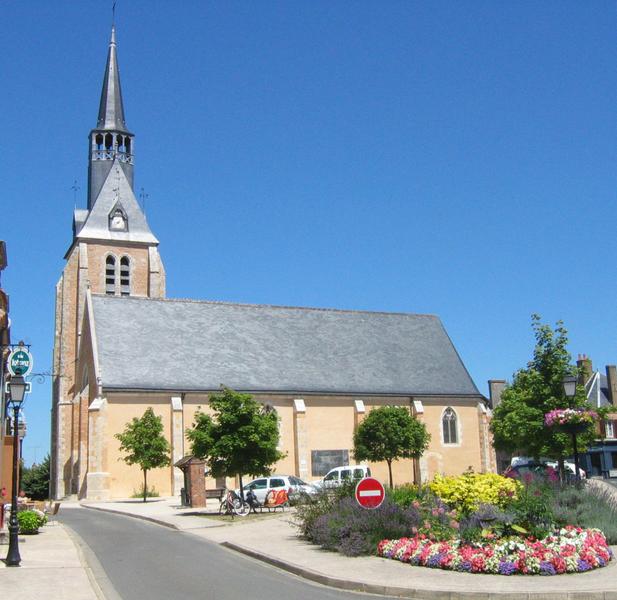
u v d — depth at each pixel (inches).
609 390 2591.0
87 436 1979.6
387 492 778.8
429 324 2618.1
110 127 2950.3
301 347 2315.5
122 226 2817.4
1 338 883.4
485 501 685.9
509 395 2142.0
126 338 2082.9
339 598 502.3
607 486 930.7
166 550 783.1
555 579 538.6
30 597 500.4
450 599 492.1
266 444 1247.5
